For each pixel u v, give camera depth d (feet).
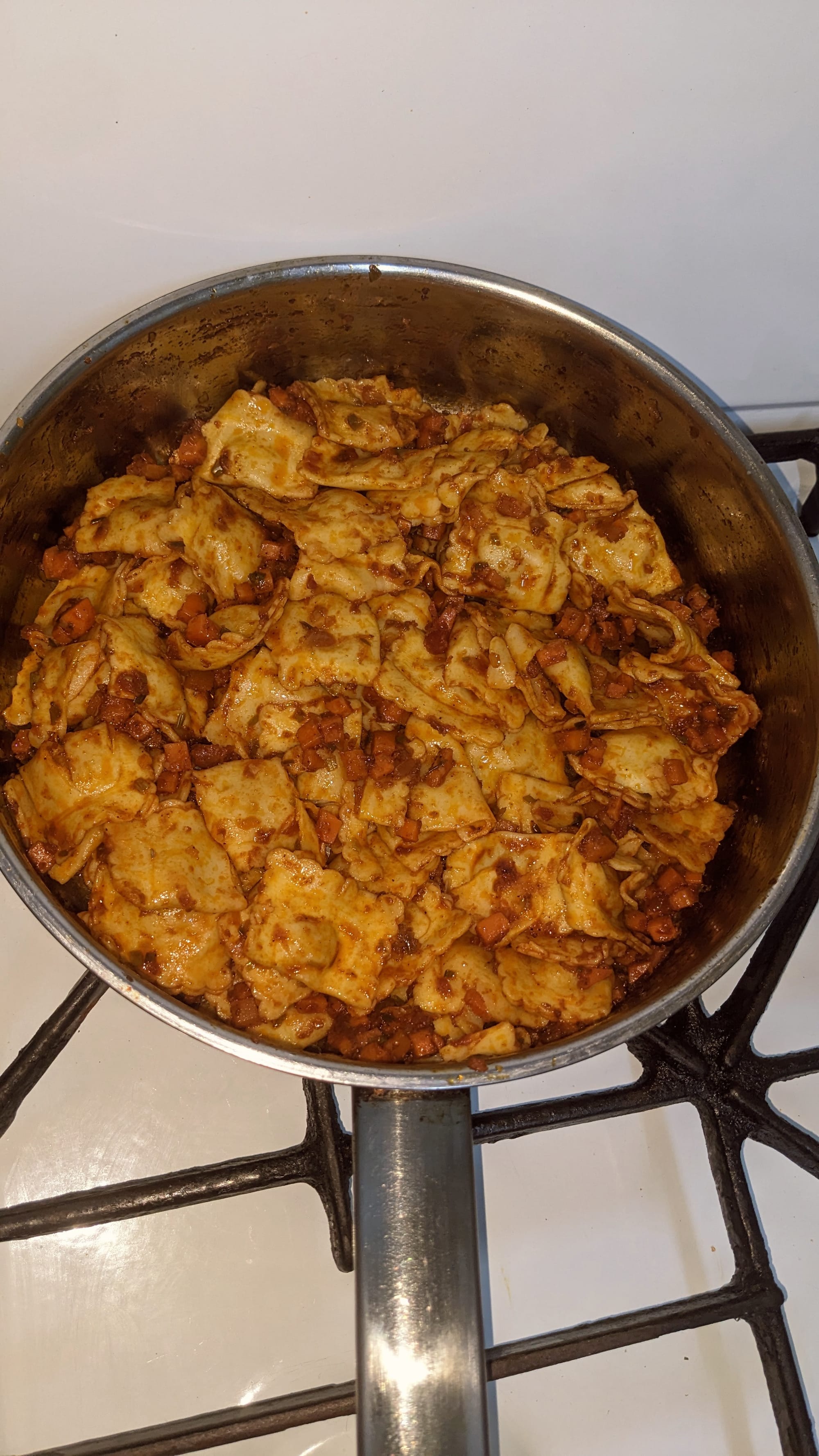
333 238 1.04
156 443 1.12
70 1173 1.03
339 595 1.12
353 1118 0.88
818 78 0.94
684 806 1.12
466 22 0.88
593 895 1.09
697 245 1.08
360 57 0.89
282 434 1.11
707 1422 1.02
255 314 1.02
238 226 1.01
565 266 1.09
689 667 1.12
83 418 1.03
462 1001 1.07
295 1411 0.95
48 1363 1.00
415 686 1.14
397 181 0.99
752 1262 1.01
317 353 1.10
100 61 0.87
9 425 0.93
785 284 1.12
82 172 0.95
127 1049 1.07
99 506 1.08
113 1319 1.01
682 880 1.11
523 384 1.12
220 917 1.05
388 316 1.05
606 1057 1.10
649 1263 1.05
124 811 1.04
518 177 1.00
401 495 1.14
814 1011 1.13
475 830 1.12
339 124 0.94
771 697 1.06
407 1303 0.84
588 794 1.14
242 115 0.92
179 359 1.04
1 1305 1.01
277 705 1.10
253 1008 1.05
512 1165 1.07
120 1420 0.99
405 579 1.13
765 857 1.00
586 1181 1.07
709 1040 1.06
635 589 1.16
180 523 1.08
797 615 0.99
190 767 1.09
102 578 1.10
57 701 1.05
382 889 1.10
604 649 1.21
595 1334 0.97
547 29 0.89
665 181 1.01
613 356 1.01
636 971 1.09
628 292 1.13
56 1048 1.03
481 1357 0.83
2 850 0.84
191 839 1.06
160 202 0.98
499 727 1.14
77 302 1.06
